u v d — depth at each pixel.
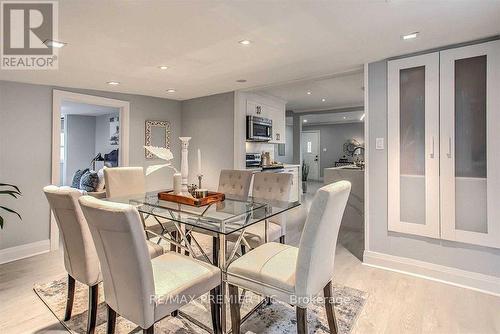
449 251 2.55
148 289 1.34
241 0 1.64
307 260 1.45
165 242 3.49
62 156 7.94
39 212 3.43
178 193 2.66
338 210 1.59
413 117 2.68
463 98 2.43
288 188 2.74
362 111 7.20
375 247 2.94
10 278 2.67
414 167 2.70
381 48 2.49
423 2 1.70
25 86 3.34
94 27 1.95
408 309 2.13
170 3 1.65
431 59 2.54
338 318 2.02
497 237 2.31
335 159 11.18
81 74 3.10
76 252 1.78
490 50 2.28
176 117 4.96
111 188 3.06
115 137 7.67
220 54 2.54
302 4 1.70
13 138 3.25
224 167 4.49
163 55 2.54
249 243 2.37
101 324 1.98
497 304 2.19
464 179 2.45
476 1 1.70
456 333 1.86
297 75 3.32
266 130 5.12
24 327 1.93
